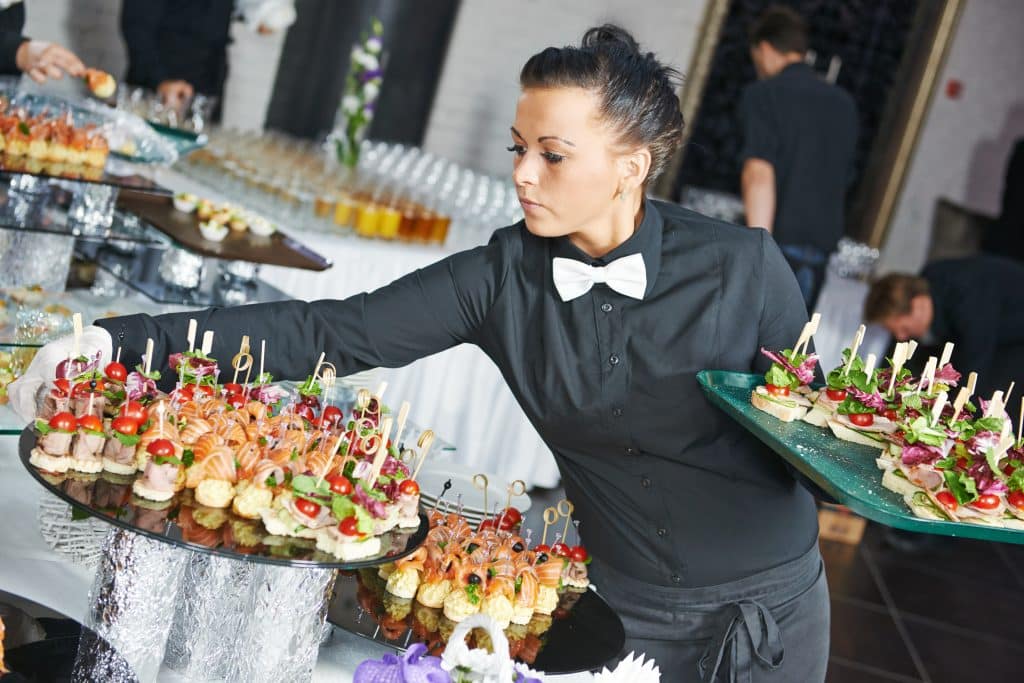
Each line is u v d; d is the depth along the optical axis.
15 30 2.99
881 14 6.86
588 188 1.45
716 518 1.69
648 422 1.65
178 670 1.36
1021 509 1.47
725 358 1.66
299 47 5.70
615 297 1.61
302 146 4.40
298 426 1.53
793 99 4.36
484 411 3.82
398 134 6.10
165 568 1.27
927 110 7.02
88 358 1.45
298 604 1.30
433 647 1.42
